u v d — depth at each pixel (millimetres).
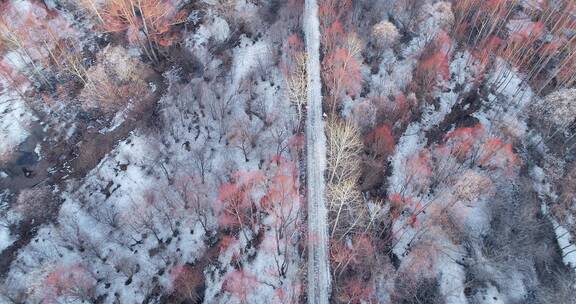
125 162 76312
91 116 80188
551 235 75875
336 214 73750
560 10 99812
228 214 74125
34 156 75562
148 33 85062
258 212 75188
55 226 69312
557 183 80562
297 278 68750
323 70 90375
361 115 83312
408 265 71375
